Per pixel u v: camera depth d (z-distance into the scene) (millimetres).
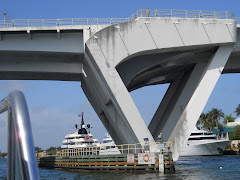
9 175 2229
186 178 23109
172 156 29312
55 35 30203
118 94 28953
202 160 56688
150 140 28484
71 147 52625
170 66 34875
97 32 29312
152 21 30062
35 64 33094
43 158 51906
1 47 29438
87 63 31078
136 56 31594
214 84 30219
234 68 36219
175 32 30141
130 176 24719
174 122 33812
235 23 30703
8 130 2293
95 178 24734
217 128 98062
